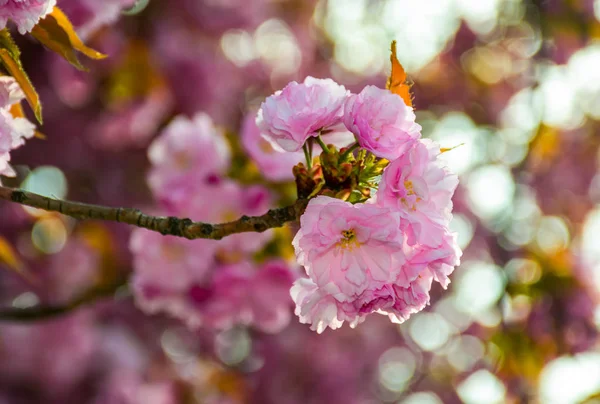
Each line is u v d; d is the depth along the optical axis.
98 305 8.66
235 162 4.75
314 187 2.56
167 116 8.61
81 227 8.82
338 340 9.73
